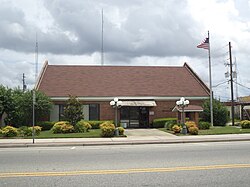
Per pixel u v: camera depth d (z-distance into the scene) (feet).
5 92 101.14
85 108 116.67
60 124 87.97
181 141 65.10
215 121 116.57
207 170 30.83
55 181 26.55
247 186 24.45
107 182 26.05
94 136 76.74
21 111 102.68
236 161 36.52
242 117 164.55
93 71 132.57
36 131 81.05
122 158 40.22
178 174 29.01
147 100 118.73
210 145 57.31
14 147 59.26
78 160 38.78
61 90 118.11
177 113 111.34
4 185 25.31
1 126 102.63
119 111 118.42
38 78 120.16
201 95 121.80
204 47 112.78
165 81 129.49
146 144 62.75
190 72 137.59
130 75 131.85
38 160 39.22
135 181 26.35
